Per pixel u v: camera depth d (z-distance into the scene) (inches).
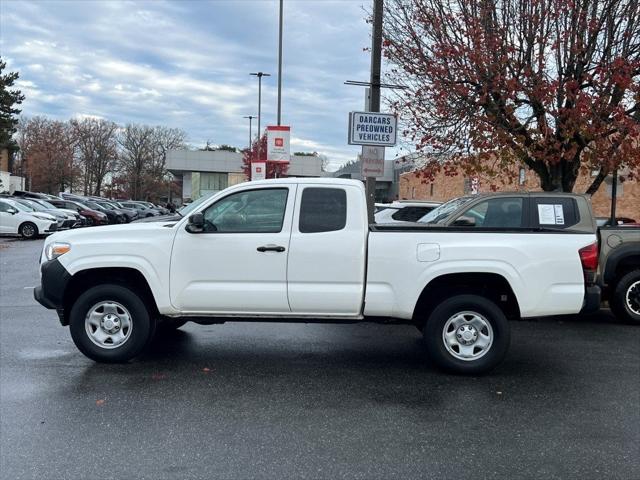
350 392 210.1
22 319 326.0
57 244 234.4
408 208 509.0
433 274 224.4
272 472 146.8
